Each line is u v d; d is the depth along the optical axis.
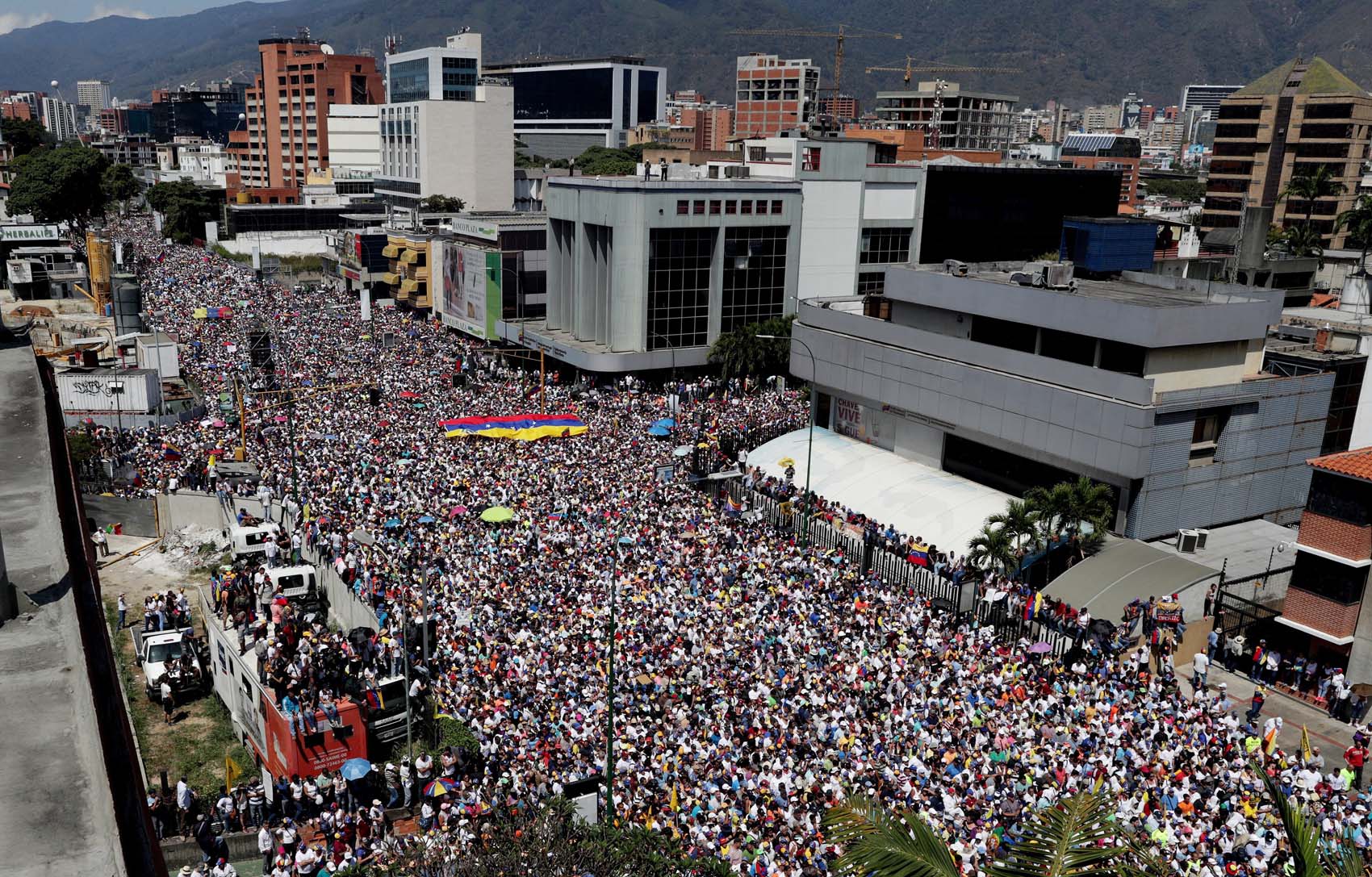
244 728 41.06
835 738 35.84
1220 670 47.66
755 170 136.12
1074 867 15.39
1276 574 50.22
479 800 32.12
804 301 77.12
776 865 28.27
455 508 58.94
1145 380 54.16
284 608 44.56
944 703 38.81
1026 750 34.84
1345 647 46.09
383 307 136.88
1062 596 50.28
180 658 46.28
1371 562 44.84
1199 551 55.56
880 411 71.56
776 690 39.09
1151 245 71.31
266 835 32.16
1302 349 66.50
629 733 35.88
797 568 52.66
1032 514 52.97
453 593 48.19
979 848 28.56
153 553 60.72
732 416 85.75
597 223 102.00
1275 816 31.28
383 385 89.38
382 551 52.53
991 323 65.00
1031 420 60.00
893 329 69.12
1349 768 38.53
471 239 124.19
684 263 102.75
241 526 55.56
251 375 87.81
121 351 96.19
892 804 30.89
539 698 38.88
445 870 27.78
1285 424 60.34
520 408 85.69
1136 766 34.28
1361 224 123.25
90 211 196.38
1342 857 16.75
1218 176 194.75
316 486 62.69
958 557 57.16
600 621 44.81
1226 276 97.81
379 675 40.88
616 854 27.72
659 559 52.00
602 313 104.94
